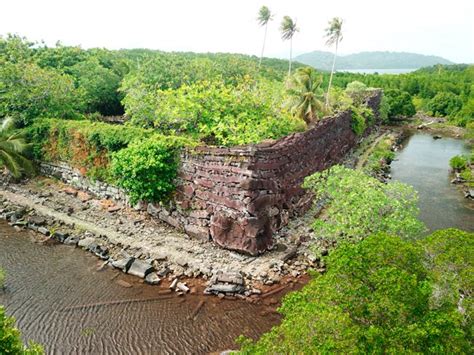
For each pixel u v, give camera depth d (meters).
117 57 45.03
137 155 19.11
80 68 36.09
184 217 19.28
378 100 58.78
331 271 8.13
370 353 6.09
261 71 52.62
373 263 7.62
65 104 28.56
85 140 23.34
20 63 28.56
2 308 7.85
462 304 7.03
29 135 26.66
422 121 69.44
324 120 28.23
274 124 22.67
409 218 14.64
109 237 18.88
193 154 18.48
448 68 144.38
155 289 15.49
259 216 17.33
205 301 14.89
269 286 15.81
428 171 36.66
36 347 7.99
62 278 16.03
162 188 19.22
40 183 25.59
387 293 6.82
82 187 24.36
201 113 21.94
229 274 15.94
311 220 21.62
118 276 16.27
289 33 45.72
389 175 34.50
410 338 6.18
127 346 12.59
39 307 14.24
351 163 35.06
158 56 36.66
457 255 7.69
